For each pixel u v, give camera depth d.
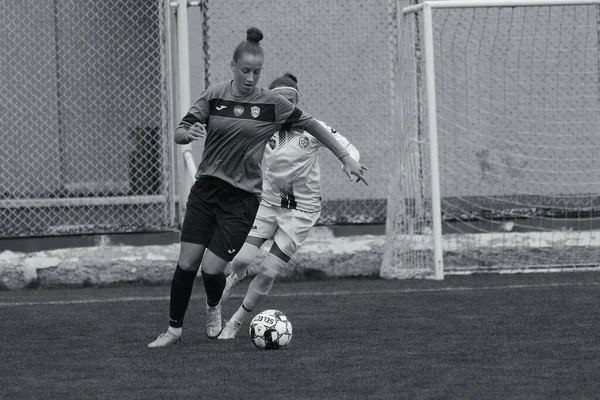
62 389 19.56
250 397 18.47
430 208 42.75
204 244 24.42
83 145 43.34
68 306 34.19
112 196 43.41
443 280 40.69
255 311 31.84
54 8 43.00
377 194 44.69
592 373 20.36
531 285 37.75
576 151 45.56
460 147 45.00
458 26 44.59
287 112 23.97
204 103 24.00
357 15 44.38
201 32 43.88
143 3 43.44
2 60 42.81
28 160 43.00
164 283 42.62
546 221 45.19
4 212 42.84
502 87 45.12
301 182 27.38
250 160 24.06
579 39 45.22
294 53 44.38
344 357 22.73
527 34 45.03
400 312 30.72
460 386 19.19
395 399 18.09
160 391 19.20
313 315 30.47
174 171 44.47
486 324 27.69
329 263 43.34
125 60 43.47
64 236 42.56
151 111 43.59
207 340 25.88
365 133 44.59
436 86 44.78
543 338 25.08
